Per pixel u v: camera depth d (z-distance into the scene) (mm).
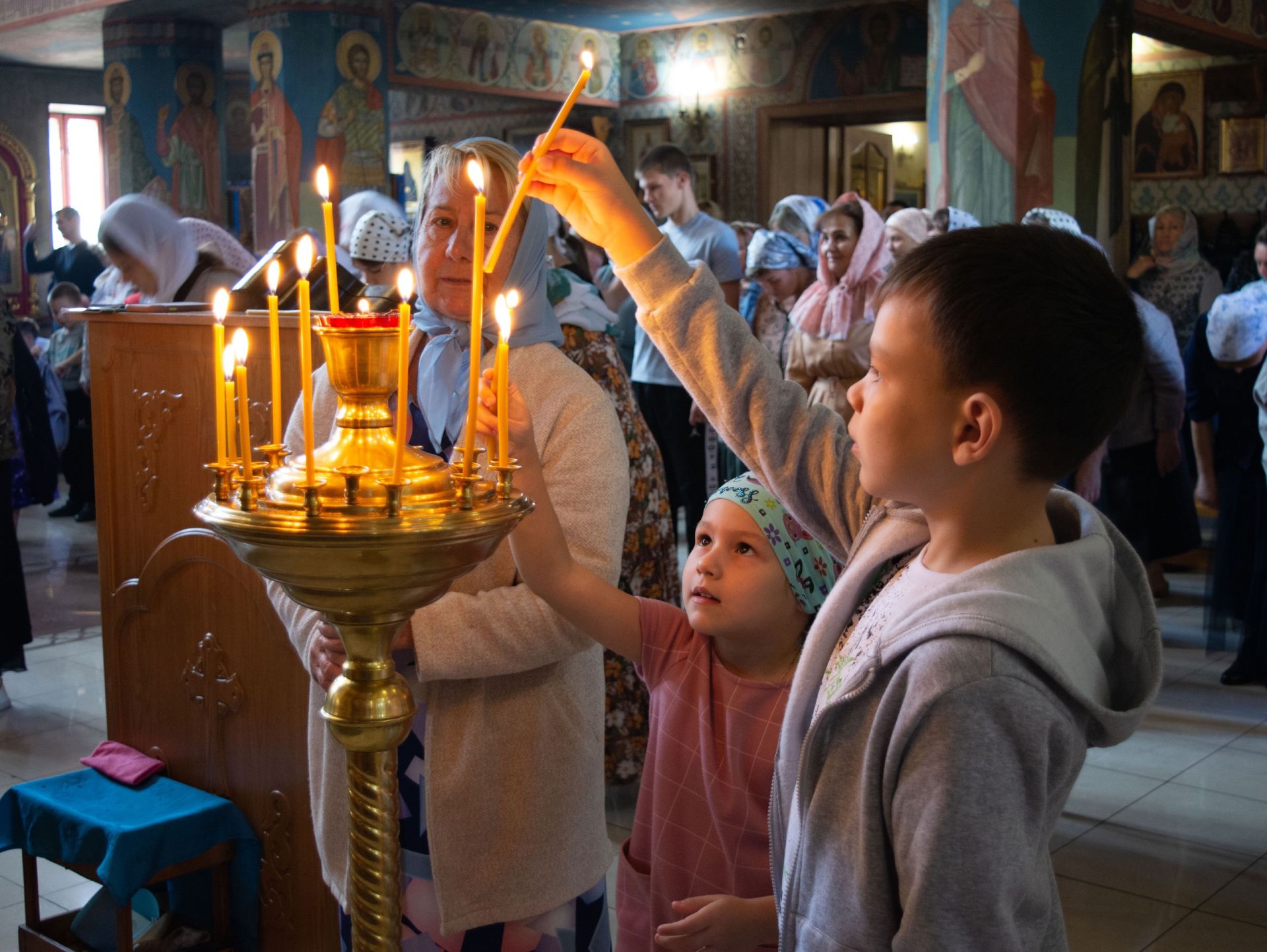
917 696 832
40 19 11578
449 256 1524
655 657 1415
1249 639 4340
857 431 933
